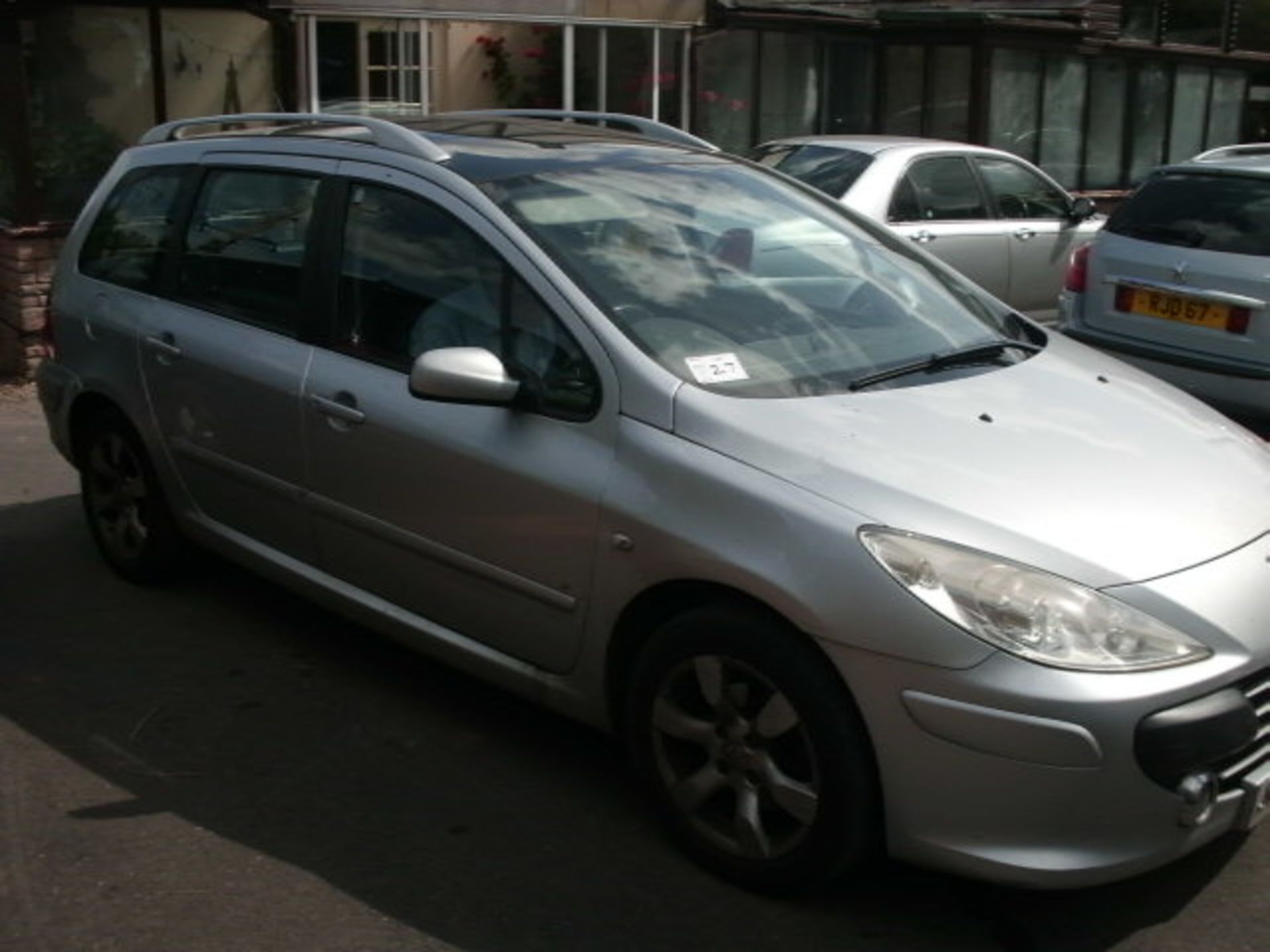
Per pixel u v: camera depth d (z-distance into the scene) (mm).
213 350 4508
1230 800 3002
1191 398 4117
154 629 4840
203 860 3414
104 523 5301
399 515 3926
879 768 2998
